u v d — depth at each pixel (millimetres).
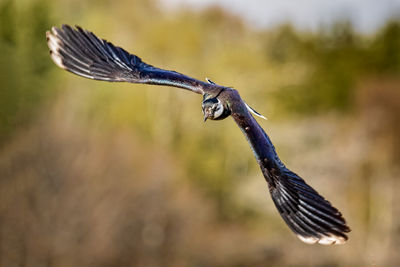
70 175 27703
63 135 29984
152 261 29609
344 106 53844
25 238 25469
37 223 25750
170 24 45938
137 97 40656
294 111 48156
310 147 43656
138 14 47969
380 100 51094
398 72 60438
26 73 35500
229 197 39531
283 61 56188
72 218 26609
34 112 33000
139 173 31344
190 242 32094
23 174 26703
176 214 32062
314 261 33438
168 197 31734
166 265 30609
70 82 38281
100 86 39125
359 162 41281
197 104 41281
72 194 27188
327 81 55125
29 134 29391
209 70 43656
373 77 58812
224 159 40344
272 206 39344
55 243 25891
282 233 37125
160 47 45125
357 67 59500
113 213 28219
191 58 45344
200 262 32062
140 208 29922
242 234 36500
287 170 5352
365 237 36281
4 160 27016
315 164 41062
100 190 28344
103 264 27297
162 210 30828
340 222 5148
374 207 38156
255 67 45094
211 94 5711
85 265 26641
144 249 29328
